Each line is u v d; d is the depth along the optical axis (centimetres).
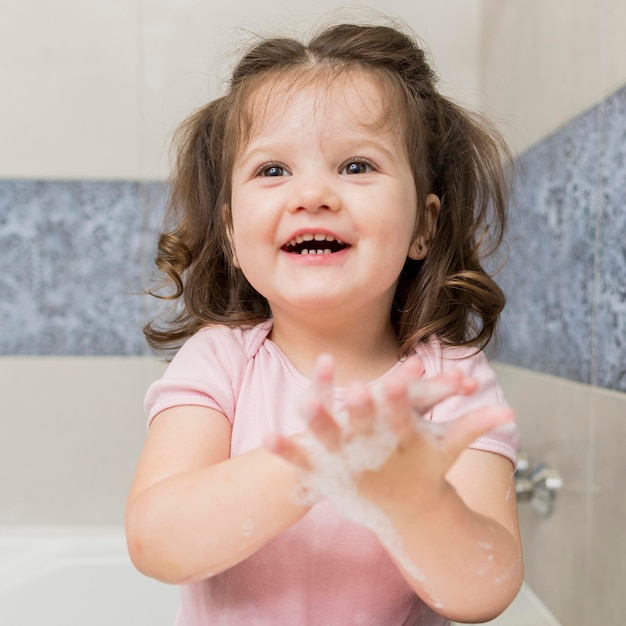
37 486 155
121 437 155
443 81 148
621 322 94
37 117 155
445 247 91
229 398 74
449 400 75
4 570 139
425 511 53
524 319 133
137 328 155
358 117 75
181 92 155
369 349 80
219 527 58
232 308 94
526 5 132
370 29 87
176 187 105
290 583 71
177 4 155
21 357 155
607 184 98
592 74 104
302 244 74
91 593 137
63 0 155
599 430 99
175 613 137
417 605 75
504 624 118
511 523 68
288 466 57
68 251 155
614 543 93
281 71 79
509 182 139
